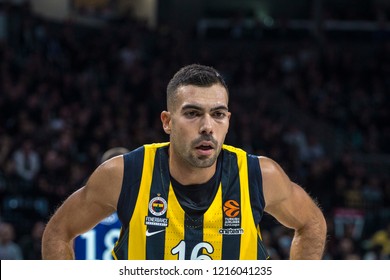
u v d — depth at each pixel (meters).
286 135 40.94
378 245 28.34
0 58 38.38
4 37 41.56
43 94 36.69
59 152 31.06
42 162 30.02
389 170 44.66
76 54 43.53
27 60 40.09
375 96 49.47
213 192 7.85
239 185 7.94
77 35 49.53
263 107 44.62
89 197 8.04
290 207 8.29
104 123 34.78
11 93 34.38
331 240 28.66
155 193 7.83
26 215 27.23
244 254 7.84
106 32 49.06
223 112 7.53
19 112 33.50
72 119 34.97
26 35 41.59
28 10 45.06
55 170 29.38
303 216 8.39
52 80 38.72
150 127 39.19
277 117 46.31
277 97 48.09
